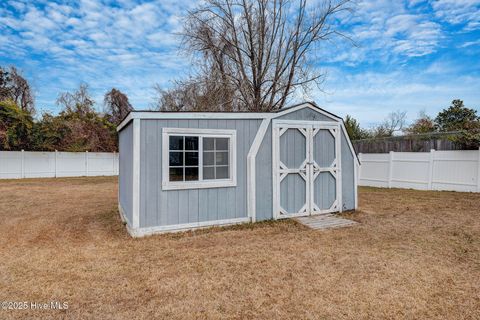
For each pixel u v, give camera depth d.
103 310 3.01
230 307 3.08
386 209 8.30
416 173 12.48
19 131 17.91
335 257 4.52
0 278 3.75
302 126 7.31
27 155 17.64
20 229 6.23
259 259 4.44
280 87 14.62
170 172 5.83
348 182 8.11
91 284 3.60
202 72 14.65
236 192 6.52
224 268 4.10
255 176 6.69
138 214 5.58
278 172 6.96
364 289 3.46
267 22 14.43
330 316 2.91
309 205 7.38
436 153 11.81
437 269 4.04
